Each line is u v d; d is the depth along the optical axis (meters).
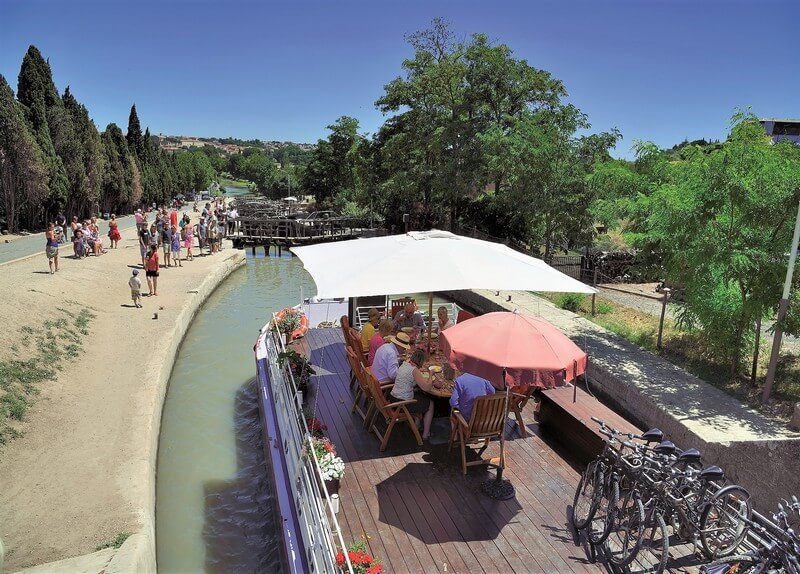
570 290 5.99
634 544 4.63
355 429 6.72
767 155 8.24
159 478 8.17
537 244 23.44
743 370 9.12
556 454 6.23
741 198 8.11
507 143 20.61
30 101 30.92
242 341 15.09
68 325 12.64
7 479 6.82
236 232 34.41
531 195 19.52
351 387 8.02
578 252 22.41
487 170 23.92
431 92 27.80
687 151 9.48
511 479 5.68
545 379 4.39
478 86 25.48
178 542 6.79
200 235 27.34
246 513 7.35
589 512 4.75
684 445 7.04
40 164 28.14
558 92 26.17
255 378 12.15
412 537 4.74
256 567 6.32
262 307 19.45
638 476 4.55
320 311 12.80
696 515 4.42
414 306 9.03
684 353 10.04
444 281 5.80
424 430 6.45
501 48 25.42
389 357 6.56
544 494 5.43
